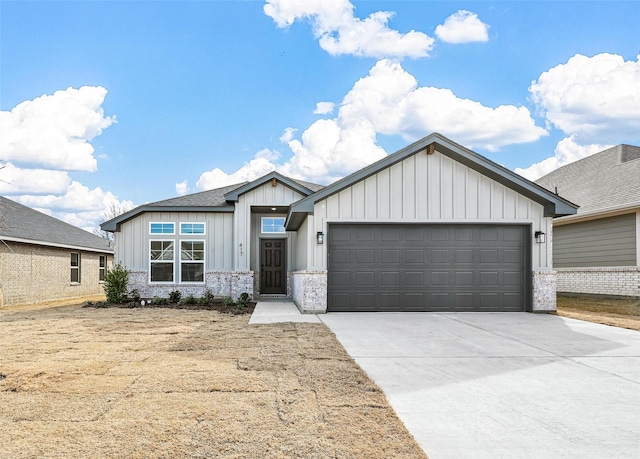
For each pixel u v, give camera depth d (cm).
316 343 716
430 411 415
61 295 1866
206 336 797
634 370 565
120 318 1090
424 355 646
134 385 480
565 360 619
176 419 381
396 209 1155
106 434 350
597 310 1216
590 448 337
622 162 1677
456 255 1174
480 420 393
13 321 1048
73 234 2055
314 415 391
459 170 1168
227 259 1580
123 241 1571
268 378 506
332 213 1149
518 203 1172
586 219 1459
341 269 1163
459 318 1043
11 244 1555
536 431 369
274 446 330
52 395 448
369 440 342
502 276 1175
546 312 1148
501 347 704
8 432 355
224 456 314
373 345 715
